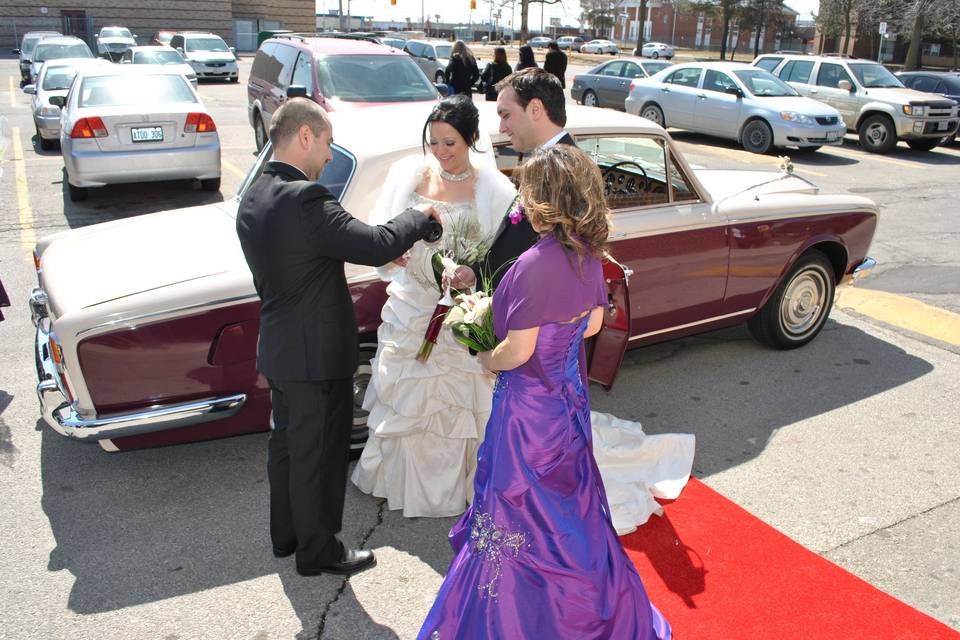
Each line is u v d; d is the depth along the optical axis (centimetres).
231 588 301
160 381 332
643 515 341
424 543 330
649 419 437
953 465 393
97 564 313
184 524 341
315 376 271
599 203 219
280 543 315
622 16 8788
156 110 862
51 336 328
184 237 392
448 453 341
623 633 240
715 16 5512
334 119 423
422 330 320
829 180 1134
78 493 363
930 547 329
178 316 327
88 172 848
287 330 270
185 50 2642
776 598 296
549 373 231
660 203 441
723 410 448
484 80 1386
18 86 2148
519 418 234
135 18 4272
